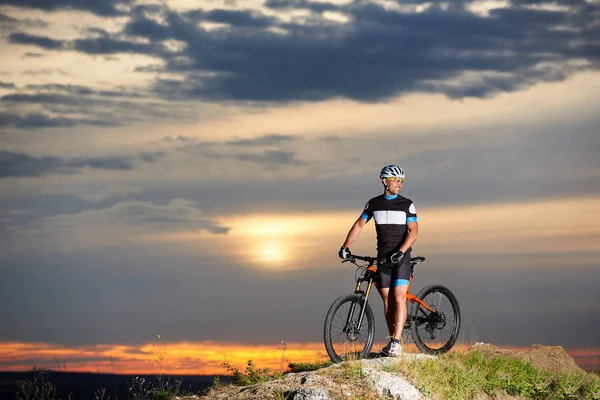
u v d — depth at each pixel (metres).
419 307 11.14
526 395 11.07
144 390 11.58
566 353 13.07
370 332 10.63
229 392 10.14
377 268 10.69
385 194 10.85
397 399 9.39
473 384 10.54
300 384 9.69
